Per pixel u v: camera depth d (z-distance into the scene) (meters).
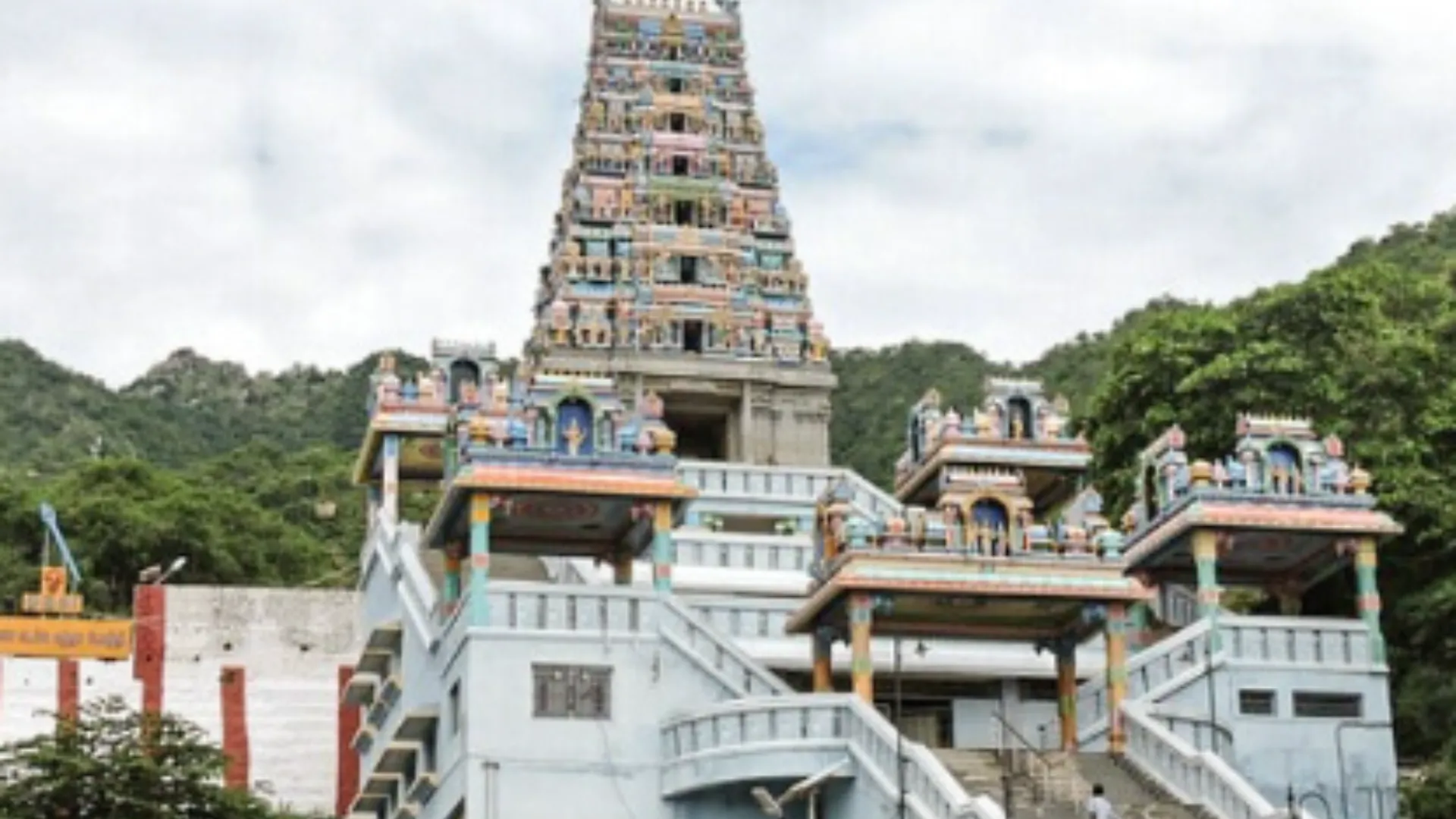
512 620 47.75
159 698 72.50
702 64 79.38
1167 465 55.81
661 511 49.72
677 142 76.50
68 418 144.62
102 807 42.50
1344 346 68.38
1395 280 75.50
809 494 66.94
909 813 41.94
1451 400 65.25
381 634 57.75
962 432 65.75
